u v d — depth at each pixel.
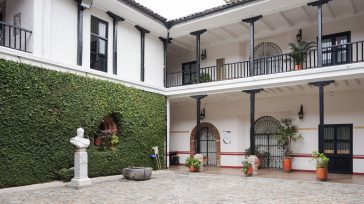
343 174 12.84
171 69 18.62
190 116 17.80
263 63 15.35
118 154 12.45
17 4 10.72
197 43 14.83
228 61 16.38
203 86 14.38
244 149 16.09
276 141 15.18
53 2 10.82
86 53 11.93
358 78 10.93
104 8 12.66
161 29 15.05
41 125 9.73
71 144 10.56
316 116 14.02
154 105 14.62
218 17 13.68
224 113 16.61
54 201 7.57
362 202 7.56
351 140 13.10
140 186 9.96
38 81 9.72
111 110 12.23
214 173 13.33
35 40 10.11
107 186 9.92
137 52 14.38
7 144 8.90
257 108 15.65
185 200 7.77
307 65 14.12
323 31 13.80
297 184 10.39
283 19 13.80
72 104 10.70
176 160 17.61
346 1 12.11
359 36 13.02
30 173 9.45
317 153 11.12
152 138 14.31
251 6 12.62
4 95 8.85
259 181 11.14
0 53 8.88
